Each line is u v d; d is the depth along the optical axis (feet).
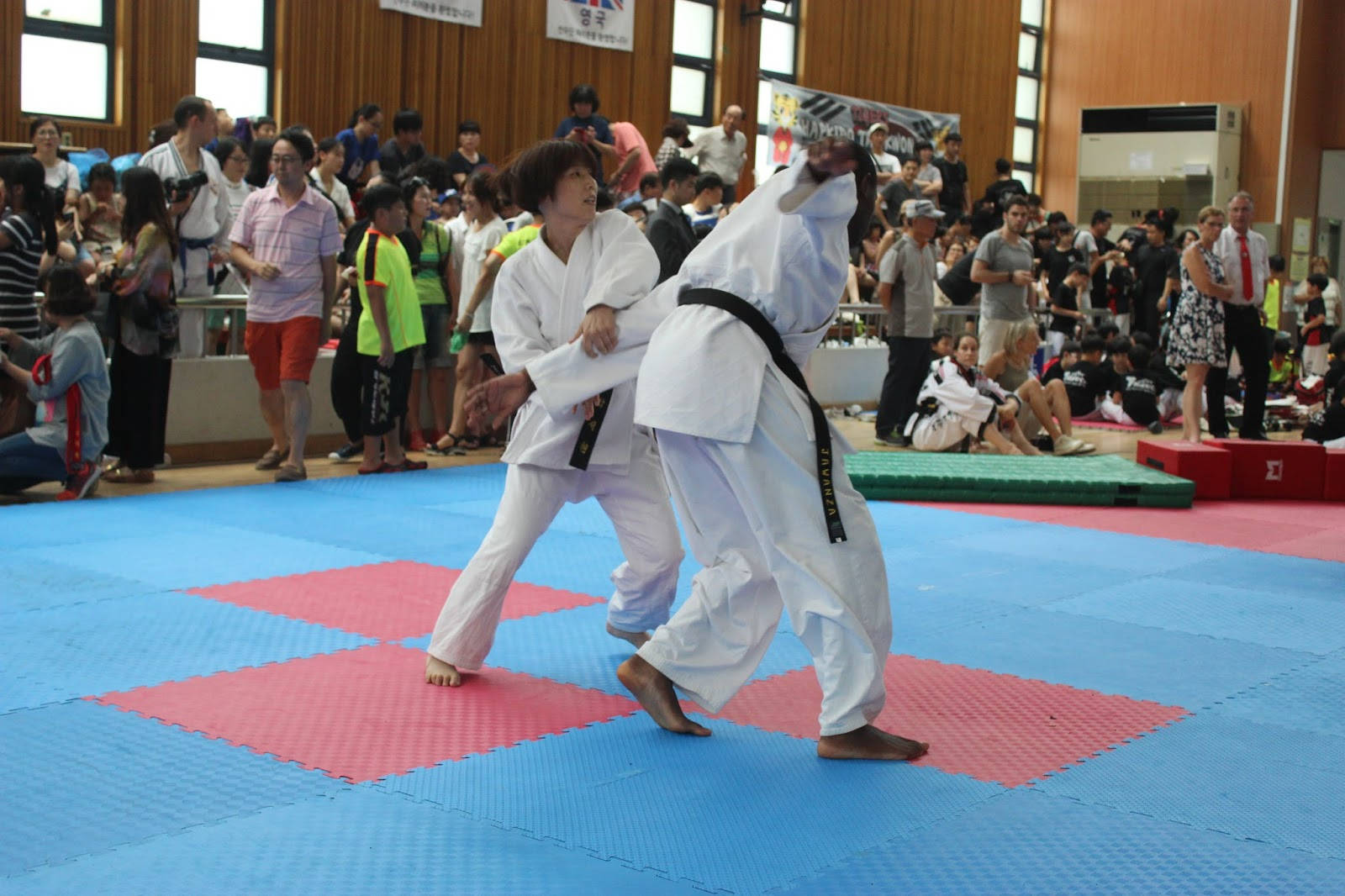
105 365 23.98
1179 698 13.44
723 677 11.56
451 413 33.01
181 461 28.60
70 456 23.52
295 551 19.63
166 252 24.79
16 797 10.12
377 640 14.87
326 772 10.77
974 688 13.62
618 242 12.56
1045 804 10.41
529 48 46.50
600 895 8.61
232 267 30.94
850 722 11.07
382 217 26.61
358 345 27.17
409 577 18.10
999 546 21.77
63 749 11.18
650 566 13.62
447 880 8.79
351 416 28.73
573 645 14.87
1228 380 46.96
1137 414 40.63
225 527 21.39
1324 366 58.34
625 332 11.97
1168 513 25.85
